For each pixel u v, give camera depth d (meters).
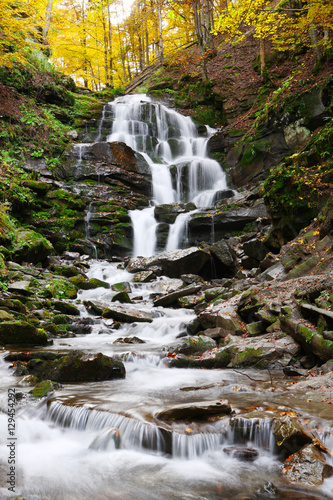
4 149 17.70
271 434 4.13
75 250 16.36
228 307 9.41
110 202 18.14
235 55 27.11
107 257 17.00
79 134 21.41
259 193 16.25
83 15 30.36
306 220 11.39
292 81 18.91
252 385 5.81
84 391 5.73
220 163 21.11
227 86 24.95
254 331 8.03
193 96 25.66
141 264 14.68
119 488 3.62
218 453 4.13
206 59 27.98
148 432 4.30
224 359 7.16
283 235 12.03
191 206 17.56
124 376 6.52
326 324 6.41
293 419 4.24
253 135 19.30
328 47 17.70
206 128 23.98
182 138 23.19
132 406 4.92
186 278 13.38
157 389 5.80
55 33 24.81
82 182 18.67
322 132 12.05
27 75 20.72
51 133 19.52
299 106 17.02
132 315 10.33
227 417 4.50
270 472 3.80
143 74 31.80
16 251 12.96
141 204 19.05
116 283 13.15
